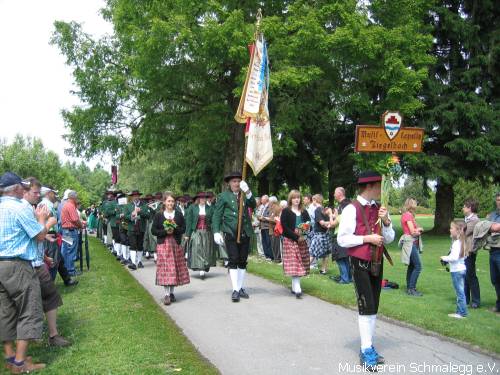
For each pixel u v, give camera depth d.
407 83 16.45
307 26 15.16
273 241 13.29
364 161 17.08
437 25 21.14
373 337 5.90
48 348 5.59
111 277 10.55
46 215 5.45
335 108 18.78
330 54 15.71
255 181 26.36
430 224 36.34
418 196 54.00
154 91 16.70
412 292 8.53
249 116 8.66
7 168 50.41
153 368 4.86
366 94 17.53
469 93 20.31
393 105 17.09
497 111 20.59
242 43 14.51
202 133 17.61
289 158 23.67
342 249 9.45
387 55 16.38
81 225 10.55
